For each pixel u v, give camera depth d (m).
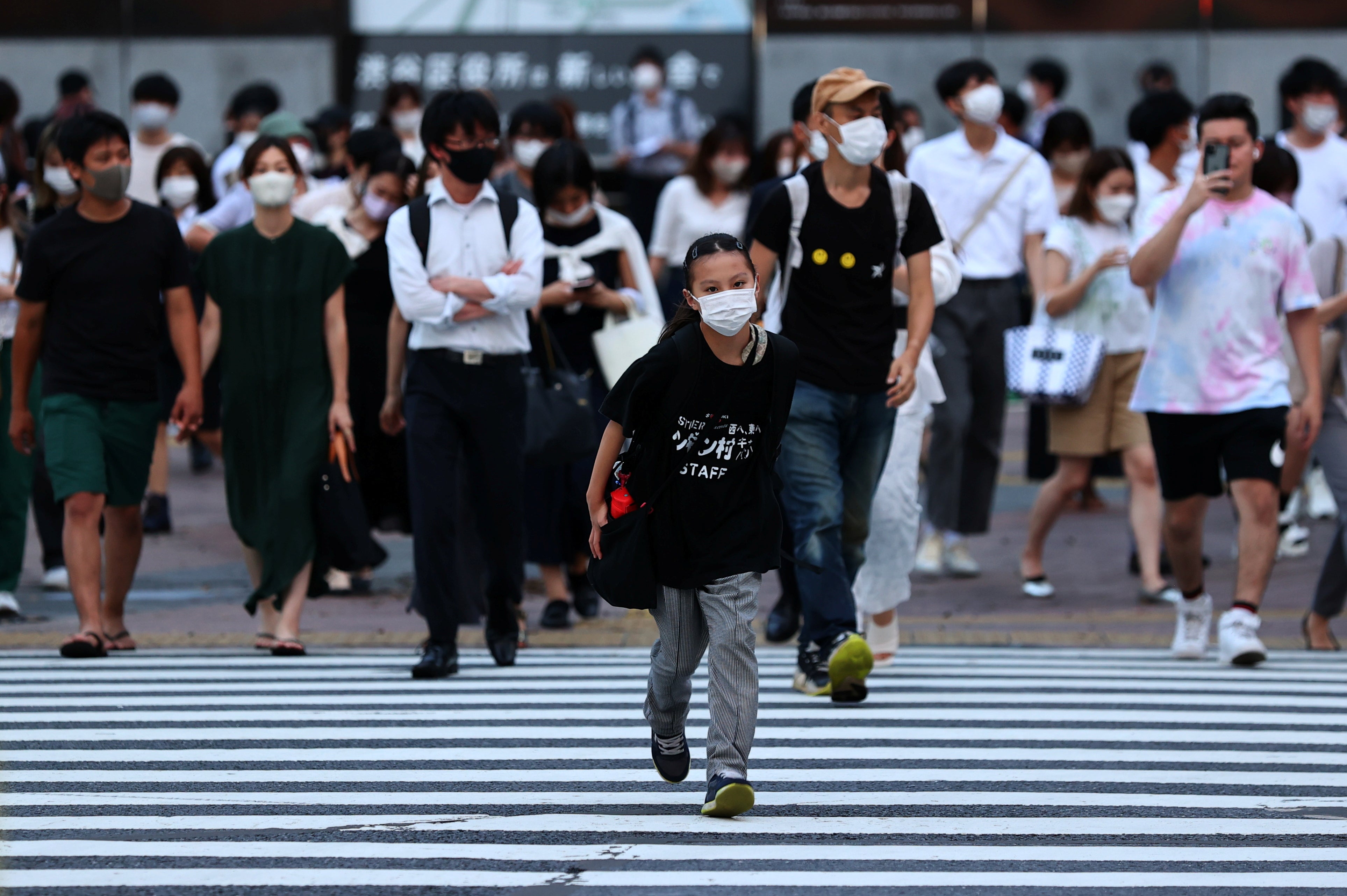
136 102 38.81
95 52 67.56
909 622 28.75
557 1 67.00
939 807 16.77
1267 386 24.03
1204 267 24.14
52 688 22.64
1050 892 14.14
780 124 66.38
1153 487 30.39
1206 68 65.50
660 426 15.85
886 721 20.61
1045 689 22.69
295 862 14.79
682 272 34.44
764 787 17.45
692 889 14.10
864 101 20.52
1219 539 36.16
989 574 33.25
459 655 25.73
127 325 25.20
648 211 51.59
